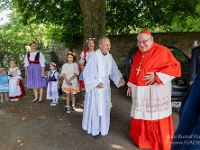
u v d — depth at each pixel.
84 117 3.57
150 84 2.88
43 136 3.65
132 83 3.07
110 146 3.27
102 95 3.35
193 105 1.25
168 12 9.98
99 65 3.28
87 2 6.61
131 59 6.29
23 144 3.38
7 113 4.79
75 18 9.95
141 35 2.85
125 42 10.22
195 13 9.94
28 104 5.41
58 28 10.73
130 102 5.46
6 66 8.89
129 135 3.61
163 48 2.91
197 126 1.09
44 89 6.90
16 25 13.31
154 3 9.55
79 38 10.28
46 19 10.11
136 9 9.73
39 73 5.36
